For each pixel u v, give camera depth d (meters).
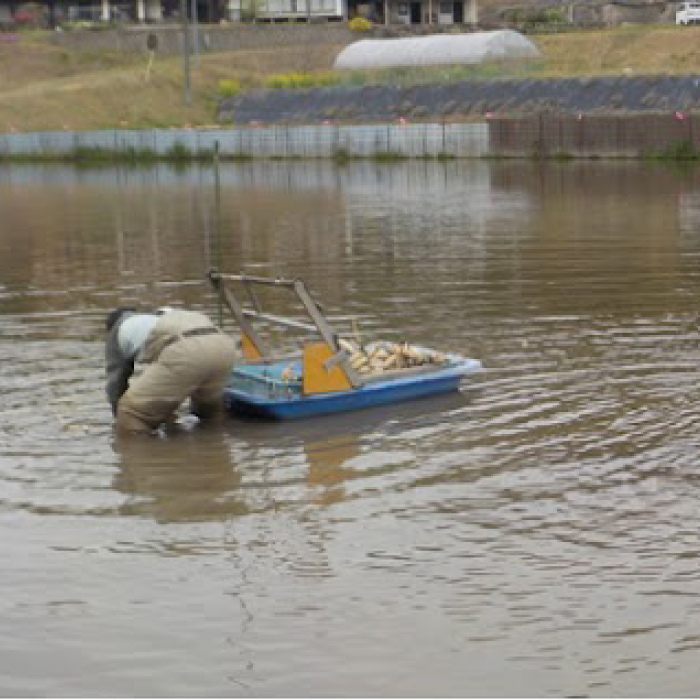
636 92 54.03
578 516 8.80
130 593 7.70
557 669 6.66
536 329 15.14
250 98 69.75
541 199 33.53
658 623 7.13
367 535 8.55
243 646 7.00
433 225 27.70
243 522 8.86
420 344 14.34
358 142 55.75
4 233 29.03
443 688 6.50
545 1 97.56
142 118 69.62
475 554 8.18
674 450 10.24
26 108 68.62
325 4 92.38
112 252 24.48
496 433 10.88
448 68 66.12
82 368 13.62
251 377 12.18
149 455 10.47
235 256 23.17
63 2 95.50
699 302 16.72
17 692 6.56
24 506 9.26
